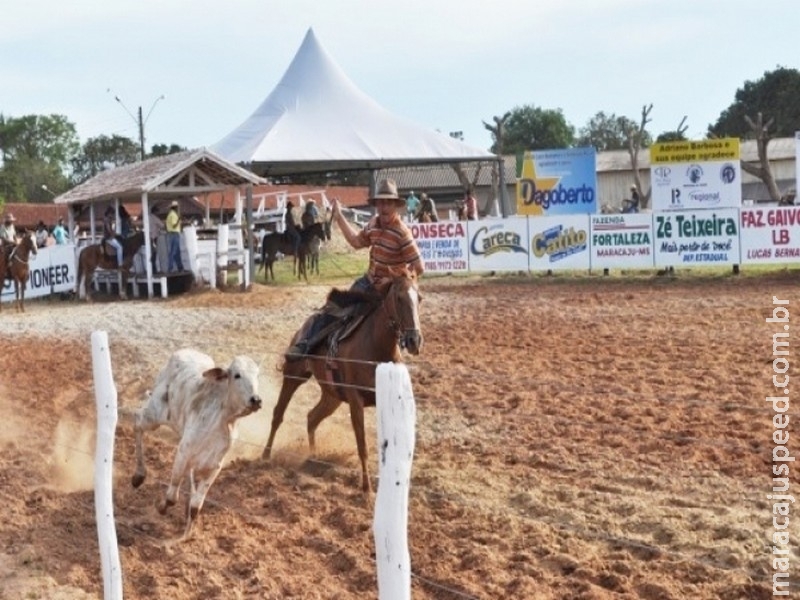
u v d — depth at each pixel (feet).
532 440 35.06
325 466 33.78
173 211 97.55
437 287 90.33
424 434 36.63
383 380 13.52
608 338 57.06
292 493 30.94
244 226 102.01
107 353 21.63
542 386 43.98
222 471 33.65
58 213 214.48
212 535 27.35
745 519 26.25
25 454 36.63
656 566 23.63
